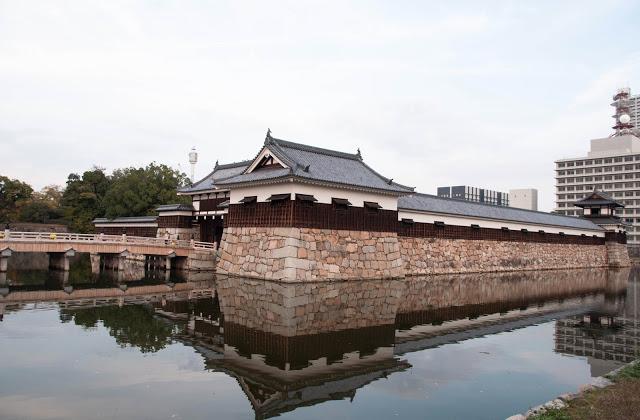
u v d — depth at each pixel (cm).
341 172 3369
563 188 11419
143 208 5953
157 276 3550
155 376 1095
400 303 2341
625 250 7319
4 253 3225
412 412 920
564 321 2031
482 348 1473
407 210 3903
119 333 1538
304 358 1269
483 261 4678
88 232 6706
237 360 1236
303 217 2941
